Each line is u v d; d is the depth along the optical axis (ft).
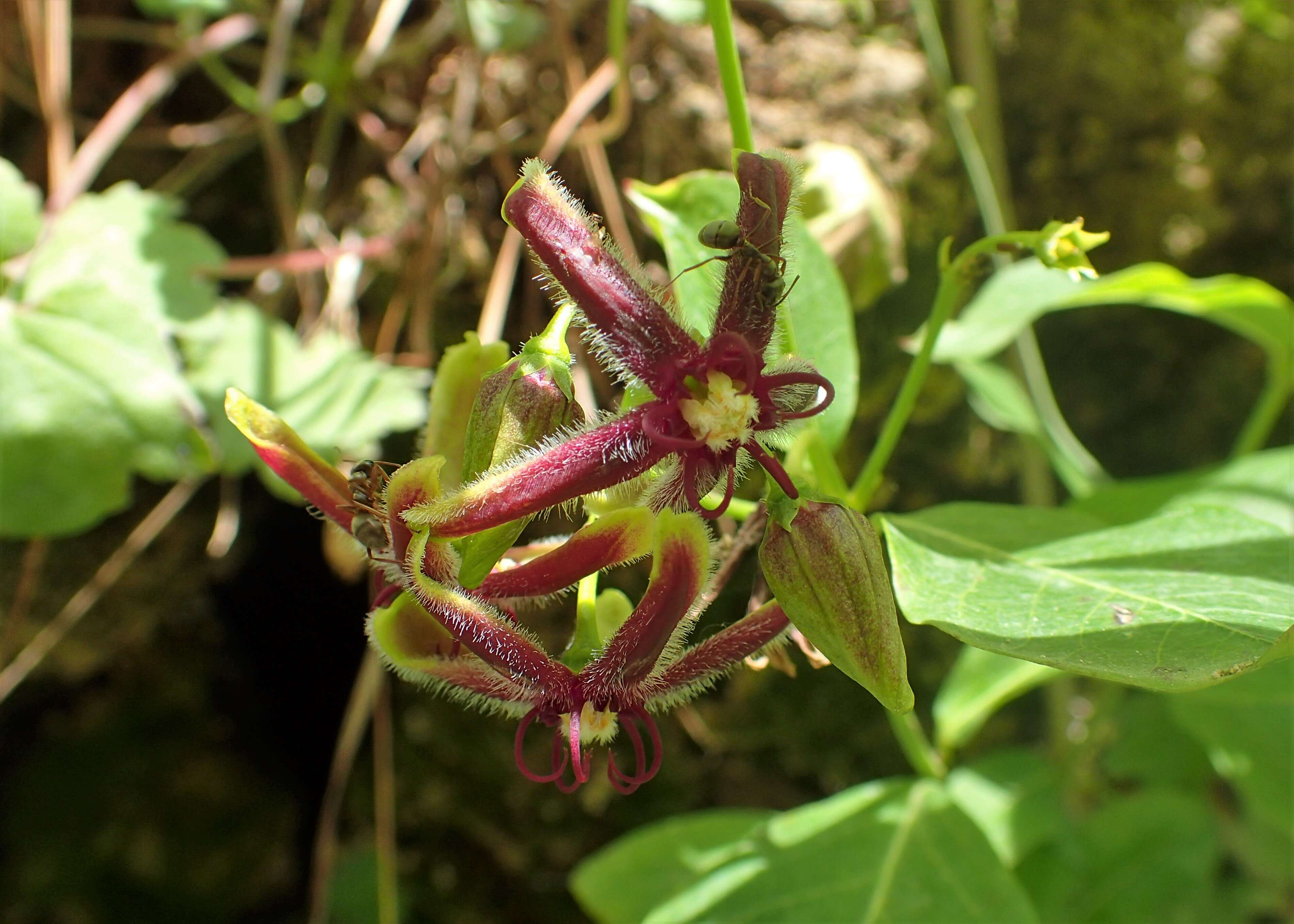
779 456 0.25
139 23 0.37
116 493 0.29
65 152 0.35
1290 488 0.32
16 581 0.35
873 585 0.18
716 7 0.22
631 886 0.32
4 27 0.36
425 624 0.19
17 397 0.28
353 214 0.37
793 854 0.28
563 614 0.37
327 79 0.37
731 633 0.19
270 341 0.32
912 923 0.26
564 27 0.36
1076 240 0.22
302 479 0.20
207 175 0.38
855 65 0.37
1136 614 0.19
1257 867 0.37
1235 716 0.34
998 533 0.22
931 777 0.29
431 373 0.36
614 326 0.18
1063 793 0.37
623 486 0.20
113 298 0.30
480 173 0.37
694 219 0.25
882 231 0.32
